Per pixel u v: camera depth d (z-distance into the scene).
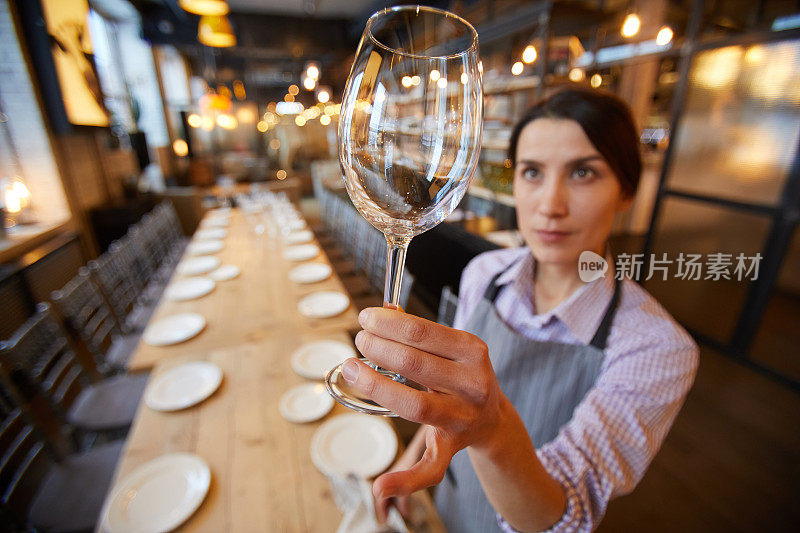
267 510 0.87
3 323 2.85
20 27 3.71
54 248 3.71
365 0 7.85
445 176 0.34
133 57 7.50
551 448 0.63
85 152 5.00
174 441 1.05
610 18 3.04
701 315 2.42
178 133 9.15
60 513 1.27
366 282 3.19
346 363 0.32
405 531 0.76
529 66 3.12
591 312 0.75
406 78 0.33
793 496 1.77
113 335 2.66
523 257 0.94
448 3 5.30
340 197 5.27
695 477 1.87
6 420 1.32
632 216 3.62
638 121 3.90
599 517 0.58
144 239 3.66
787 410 2.20
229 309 1.93
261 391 1.25
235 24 8.58
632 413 0.64
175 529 0.83
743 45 2.47
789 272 2.38
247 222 4.10
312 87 6.41
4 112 3.85
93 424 1.68
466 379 0.30
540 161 0.71
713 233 2.68
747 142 2.54
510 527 0.54
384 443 1.02
